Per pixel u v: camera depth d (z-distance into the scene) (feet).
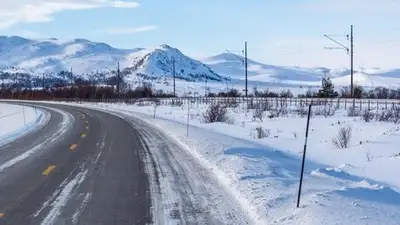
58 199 32.71
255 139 72.90
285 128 88.63
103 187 36.52
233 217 27.86
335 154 56.80
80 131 88.69
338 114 113.70
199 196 33.17
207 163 47.34
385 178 41.24
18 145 66.69
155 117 130.62
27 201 32.22
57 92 399.44
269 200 30.14
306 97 205.67
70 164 48.19
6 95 445.37
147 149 59.67
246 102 172.76
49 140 73.00
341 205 27.89
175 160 49.93
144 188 36.06
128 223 26.91
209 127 96.58
